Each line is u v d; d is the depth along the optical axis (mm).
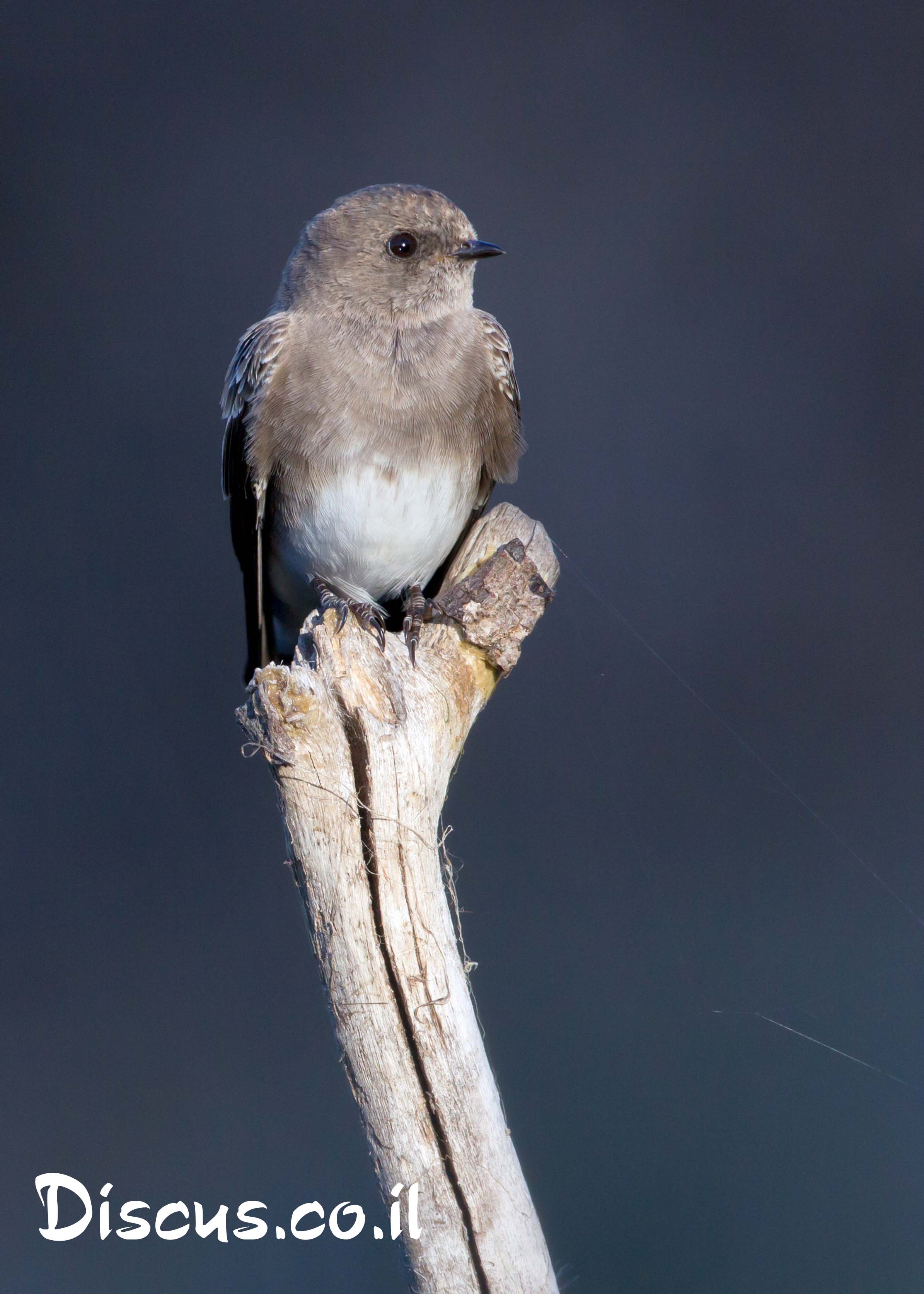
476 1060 4016
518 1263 4012
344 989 4016
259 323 4105
